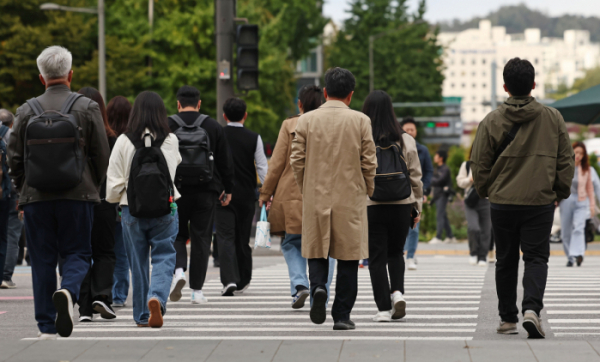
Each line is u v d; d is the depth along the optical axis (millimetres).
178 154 11766
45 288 10555
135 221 11531
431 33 107250
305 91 13789
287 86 76688
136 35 68188
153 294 11586
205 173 13953
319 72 116250
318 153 11328
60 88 10523
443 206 35469
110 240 12688
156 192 11234
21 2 63875
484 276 21062
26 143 10086
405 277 20750
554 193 10836
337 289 11805
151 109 11648
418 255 31344
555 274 21500
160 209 11258
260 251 33094
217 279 20234
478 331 11836
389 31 93812
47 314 10602
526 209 10844
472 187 24641
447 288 18078
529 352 9406
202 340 10406
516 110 10766
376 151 12258
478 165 11078
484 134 11016
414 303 15422
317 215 11250
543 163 10766
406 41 103438
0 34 63281
